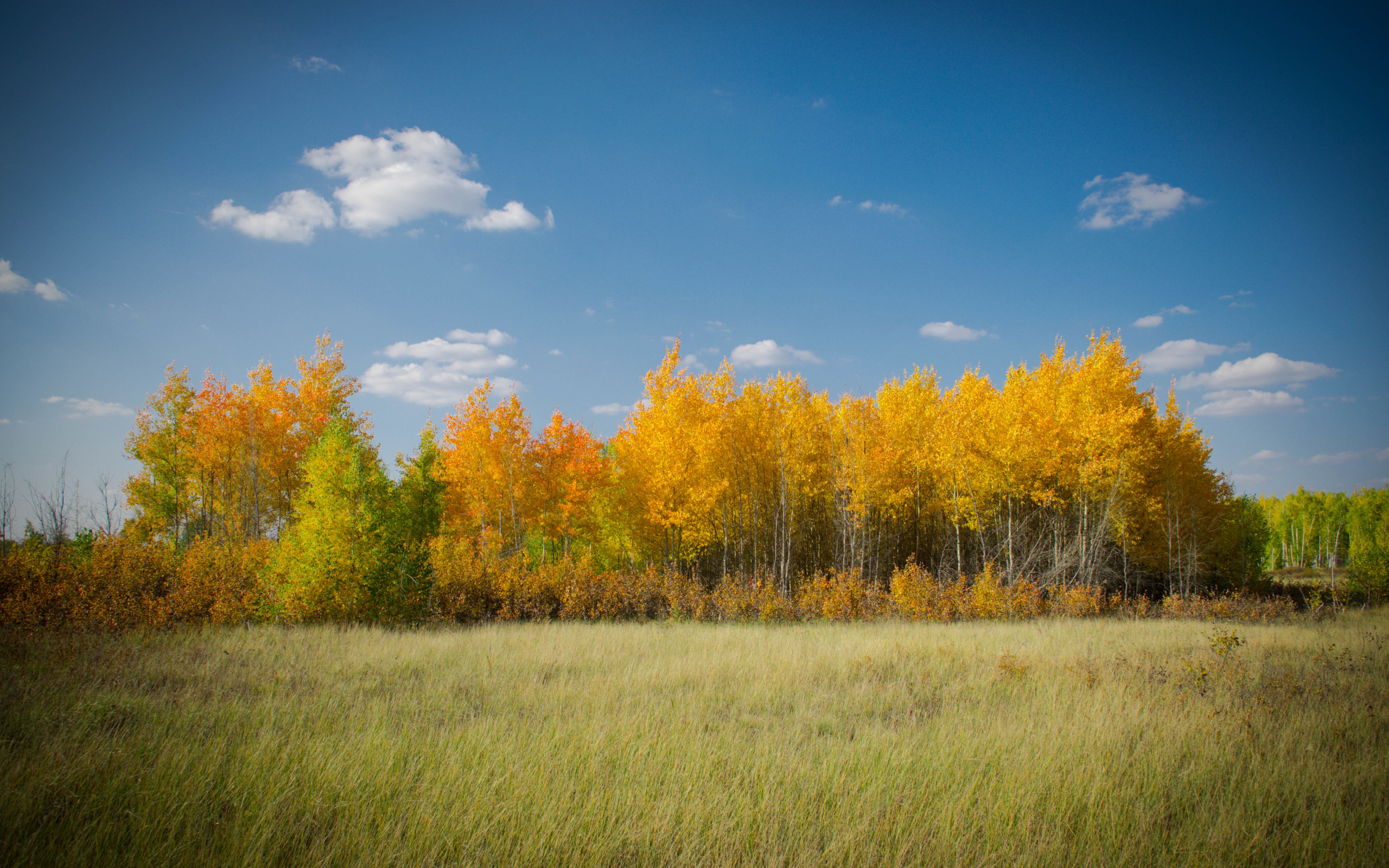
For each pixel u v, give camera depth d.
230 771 4.52
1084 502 22.77
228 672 8.43
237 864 3.38
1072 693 7.36
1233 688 7.49
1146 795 4.56
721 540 27.20
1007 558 25.94
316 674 8.41
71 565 14.18
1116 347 23.02
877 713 7.03
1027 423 22.94
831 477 26.03
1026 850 3.70
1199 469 24.95
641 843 3.74
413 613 15.19
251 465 25.77
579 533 28.08
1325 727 5.95
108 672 8.13
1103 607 19.95
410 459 22.44
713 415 23.56
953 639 12.09
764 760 5.03
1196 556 24.12
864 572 26.89
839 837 3.82
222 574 14.59
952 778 4.81
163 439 25.64
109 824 3.75
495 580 17.61
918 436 25.75
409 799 4.19
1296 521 56.31
